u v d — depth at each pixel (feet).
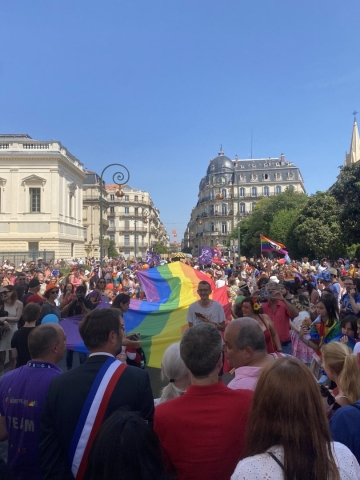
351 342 19.81
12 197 158.92
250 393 9.20
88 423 9.07
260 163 366.22
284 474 6.47
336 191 115.96
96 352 10.12
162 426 8.79
